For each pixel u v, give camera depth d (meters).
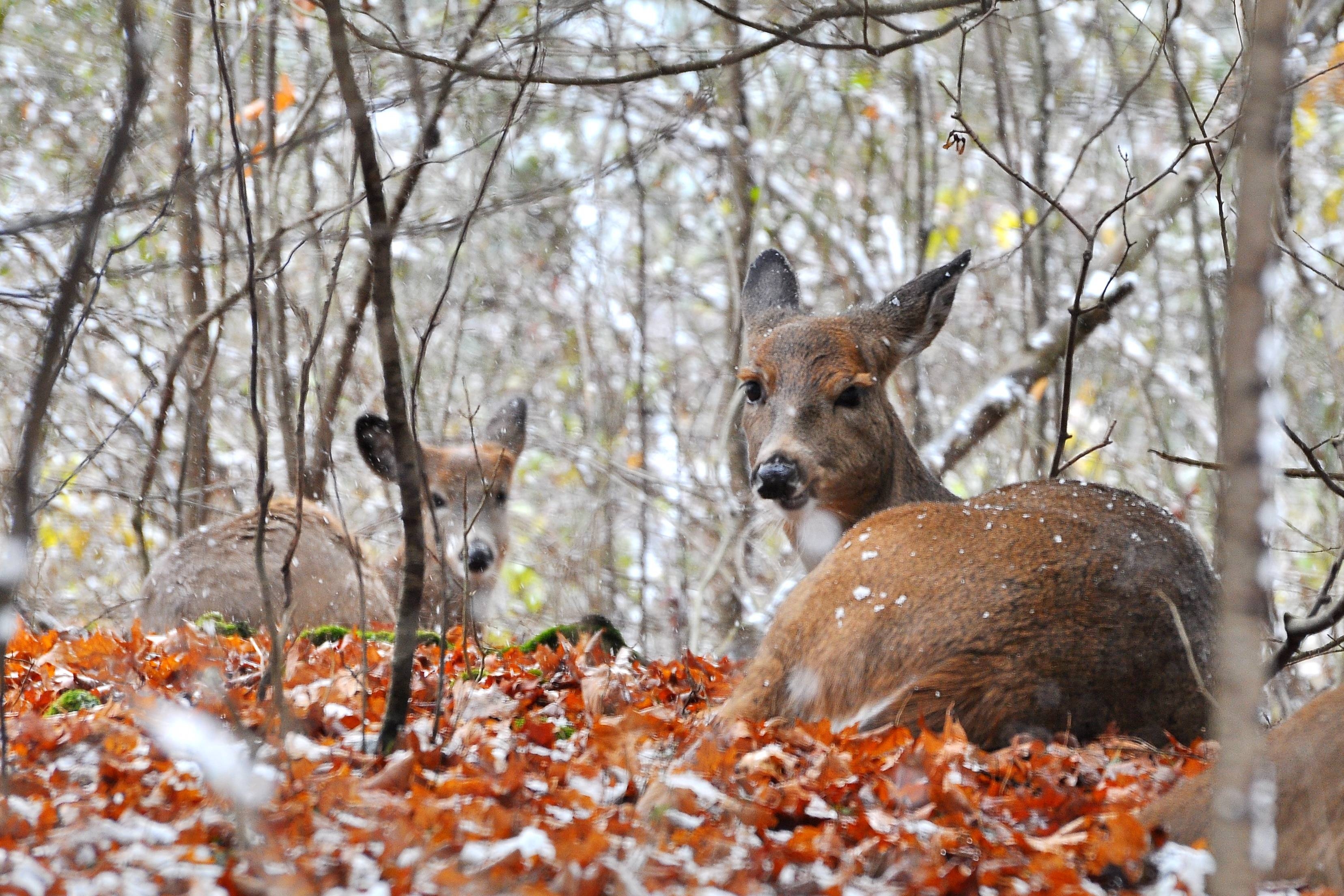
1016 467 20.14
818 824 6.23
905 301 11.27
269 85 13.67
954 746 6.67
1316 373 15.79
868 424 10.85
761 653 7.84
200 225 12.63
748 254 21.83
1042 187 20.25
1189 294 22.09
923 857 5.67
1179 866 5.52
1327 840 5.23
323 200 16.22
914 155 24.33
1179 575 7.96
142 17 6.73
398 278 21.97
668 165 23.59
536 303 23.17
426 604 15.22
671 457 22.92
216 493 18.56
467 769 6.83
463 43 8.55
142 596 13.82
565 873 5.25
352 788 6.21
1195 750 7.29
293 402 18.41
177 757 6.75
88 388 15.38
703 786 5.91
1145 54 19.20
